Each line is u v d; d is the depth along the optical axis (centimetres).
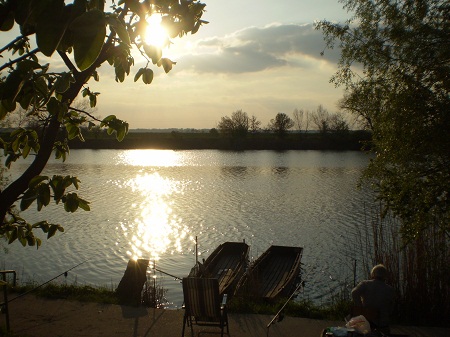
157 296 884
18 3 195
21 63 228
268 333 661
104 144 10194
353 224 2739
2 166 1377
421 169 815
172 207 3397
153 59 295
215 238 2509
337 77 892
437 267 753
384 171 859
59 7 174
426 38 813
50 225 412
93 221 2884
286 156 8238
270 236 2530
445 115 757
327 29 897
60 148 451
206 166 6419
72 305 763
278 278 1708
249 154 8731
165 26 340
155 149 10169
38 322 693
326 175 5269
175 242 2423
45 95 242
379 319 576
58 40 175
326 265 1967
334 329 510
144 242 2412
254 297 862
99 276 1861
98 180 4919
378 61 859
